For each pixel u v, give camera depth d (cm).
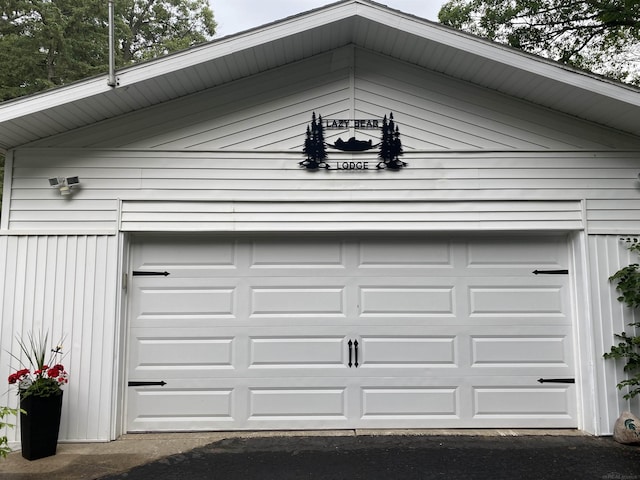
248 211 503
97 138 504
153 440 471
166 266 511
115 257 490
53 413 434
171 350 502
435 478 382
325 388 504
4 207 491
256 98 514
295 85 516
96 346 479
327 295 514
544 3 1091
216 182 505
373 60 520
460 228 502
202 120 510
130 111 506
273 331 507
